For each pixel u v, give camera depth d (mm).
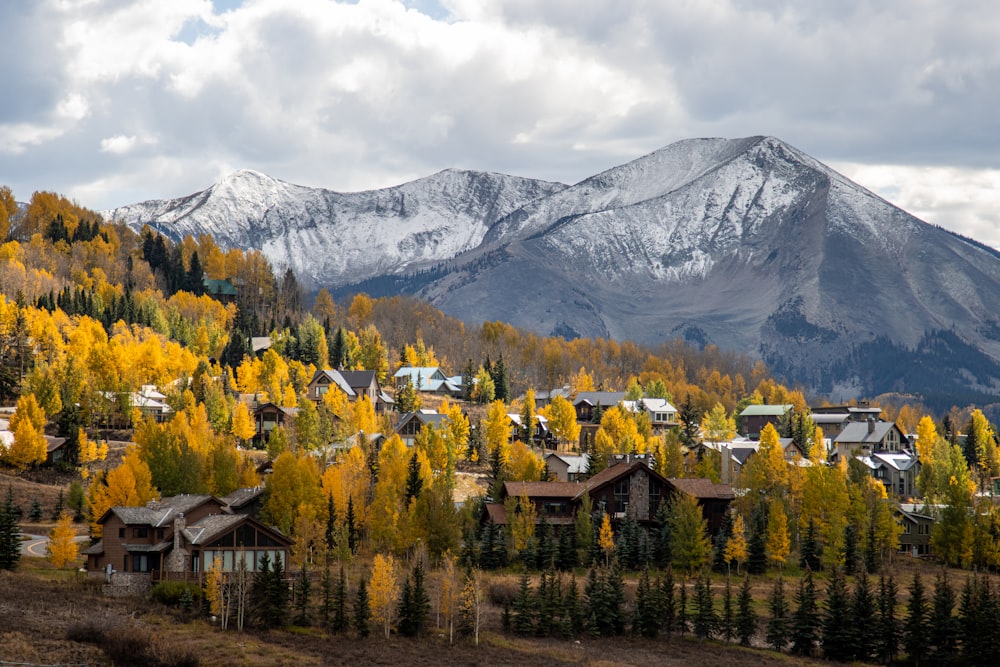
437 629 103000
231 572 101188
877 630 106188
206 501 116125
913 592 106812
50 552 113625
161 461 139125
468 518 141250
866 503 147875
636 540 131750
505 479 164500
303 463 137000
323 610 100562
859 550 137375
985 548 140625
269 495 129750
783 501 145625
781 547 131625
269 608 97812
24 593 97750
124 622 90188
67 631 86812
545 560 126875
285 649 90875
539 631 105500
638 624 108688
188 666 83750
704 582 126250
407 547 126250
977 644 102188
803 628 107250
